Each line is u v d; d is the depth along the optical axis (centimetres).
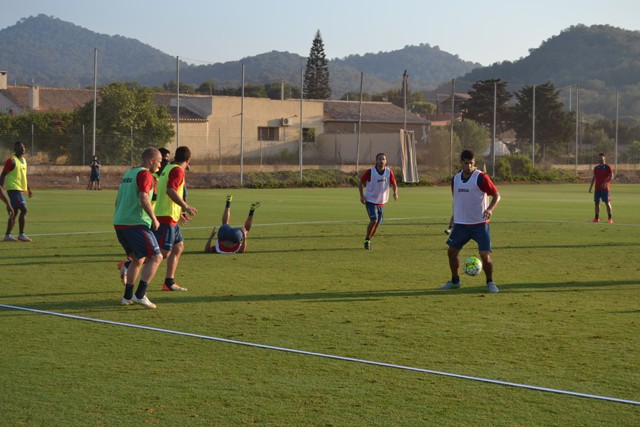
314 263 1507
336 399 652
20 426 584
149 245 1030
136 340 851
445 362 770
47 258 1528
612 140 10194
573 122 9394
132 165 5284
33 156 5150
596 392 677
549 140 9156
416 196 4306
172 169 1138
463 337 879
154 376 714
